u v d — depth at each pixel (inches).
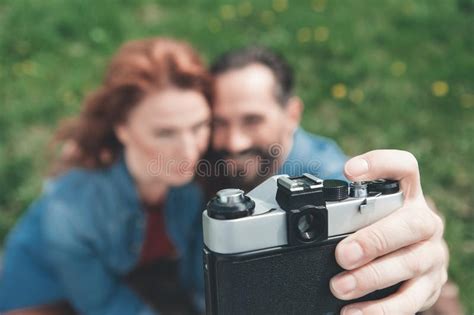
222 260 18.7
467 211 50.1
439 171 53.1
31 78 63.9
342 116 59.4
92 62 66.6
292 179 19.5
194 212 34.9
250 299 19.1
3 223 47.3
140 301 36.0
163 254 37.4
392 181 20.1
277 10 75.4
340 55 67.7
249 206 18.9
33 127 57.7
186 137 31.4
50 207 34.5
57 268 34.4
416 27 73.9
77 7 73.4
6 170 51.3
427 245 20.3
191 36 69.7
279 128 32.9
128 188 33.8
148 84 30.9
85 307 35.1
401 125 58.8
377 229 19.3
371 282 19.3
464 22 74.7
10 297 35.1
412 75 65.2
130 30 71.5
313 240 19.1
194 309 37.2
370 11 76.2
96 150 34.0
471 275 43.4
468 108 61.2
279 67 34.4
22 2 72.9
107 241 34.6
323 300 19.7
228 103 31.9
